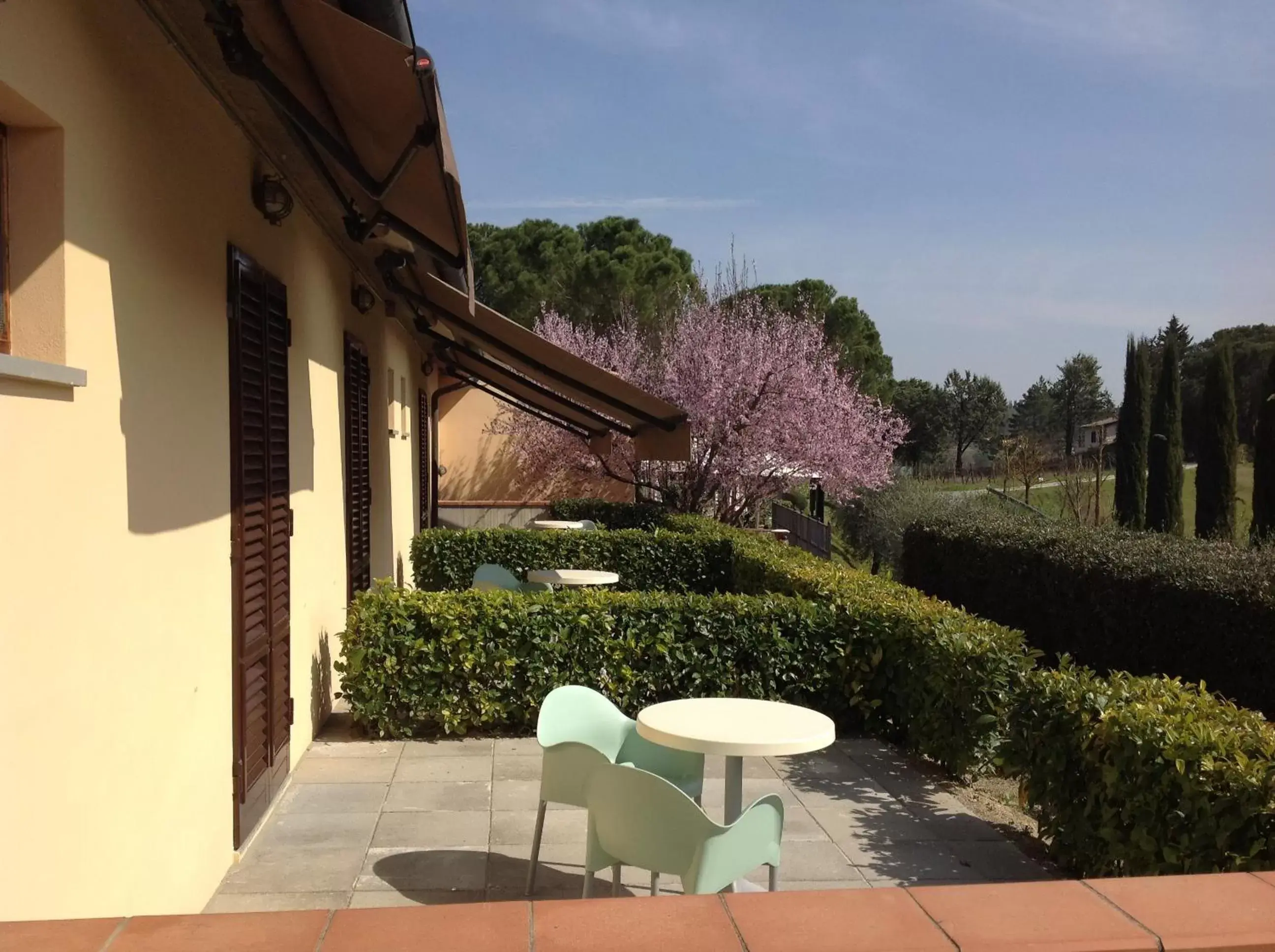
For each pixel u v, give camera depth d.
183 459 3.85
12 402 2.41
